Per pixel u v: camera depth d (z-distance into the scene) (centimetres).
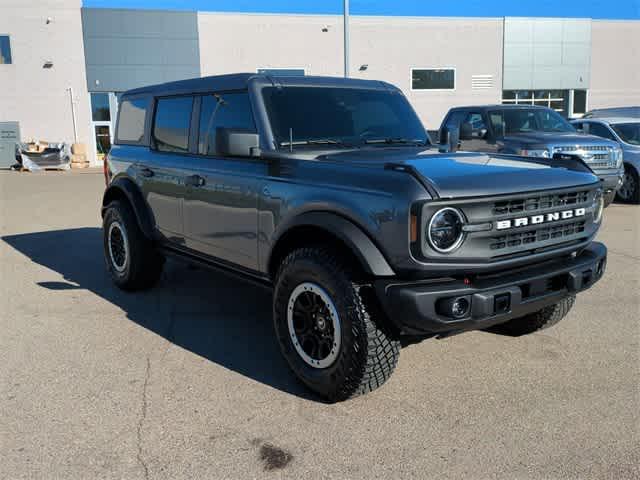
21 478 292
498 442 322
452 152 436
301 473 296
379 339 341
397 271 328
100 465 303
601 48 3341
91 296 606
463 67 3209
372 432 334
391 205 323
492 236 334
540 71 3291
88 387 393
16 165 2636
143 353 452
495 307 328
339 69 3094
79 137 2881
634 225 984
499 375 407
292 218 380
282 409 362
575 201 381
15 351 455
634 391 381
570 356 439
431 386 391
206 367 426
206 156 477
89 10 2795
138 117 591
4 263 762
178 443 324
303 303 377
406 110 512
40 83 2806
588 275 381
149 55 2886
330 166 367
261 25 2975
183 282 659
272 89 442
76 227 1059
